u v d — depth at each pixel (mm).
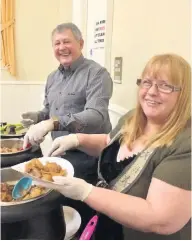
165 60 995
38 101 3953
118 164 1126
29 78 3887
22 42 3777
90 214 1117
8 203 873
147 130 1137
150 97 1024
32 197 892
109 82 1871
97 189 934
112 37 2482
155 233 935
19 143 1478
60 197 930
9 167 1128
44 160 1149
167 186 867
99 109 1765
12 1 3611
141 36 1972
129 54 2160
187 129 955
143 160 994
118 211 883
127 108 2191
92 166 1535
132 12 2092
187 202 864
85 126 1676
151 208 868
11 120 3912
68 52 1914
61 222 946
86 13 3078
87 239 933
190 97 981
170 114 999
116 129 1387
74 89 1938
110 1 2426
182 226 886
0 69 3773
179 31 1526
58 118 1604
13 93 3865
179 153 907
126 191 996
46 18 3781
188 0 1433
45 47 3852
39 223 864
